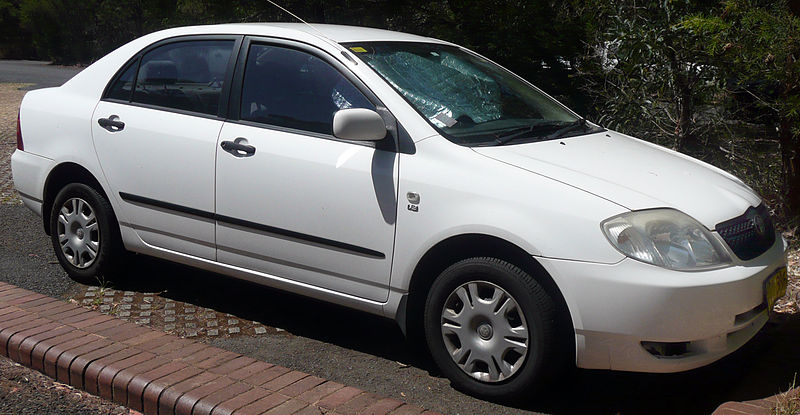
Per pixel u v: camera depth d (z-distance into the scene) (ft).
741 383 12.32
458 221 11.98
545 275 11.49
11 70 104.99
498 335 11.90
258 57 14.79
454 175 12.24
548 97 16.33
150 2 38.06
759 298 11.80
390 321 15.87
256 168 14.03
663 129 25.70
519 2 31.14
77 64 120.47
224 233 14.66
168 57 15.96
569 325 11.55
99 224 16.49
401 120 12.98
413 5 34.17
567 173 12.05
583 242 11.16
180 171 15.03
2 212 24.21
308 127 13.88
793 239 20.30
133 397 11.81
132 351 12.93
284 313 16.11
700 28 20.80
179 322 15.38
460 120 13.46
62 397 12.17
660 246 11.12
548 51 30.71
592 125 15.83
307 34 14.58
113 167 16.02
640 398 12.48
